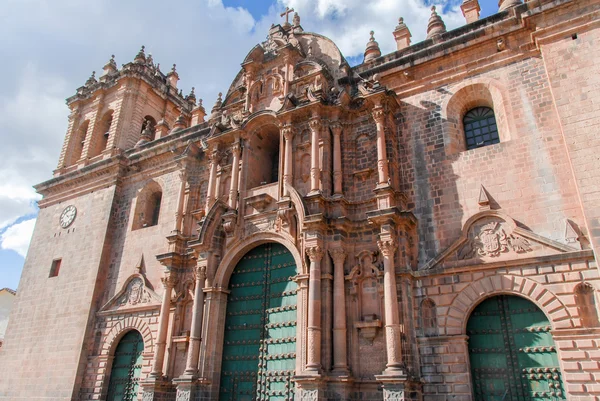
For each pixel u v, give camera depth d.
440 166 20.52
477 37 21.39
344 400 17.53
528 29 20.45
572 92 17.92
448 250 18.69
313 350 18.12
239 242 23.00
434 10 24.62
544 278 16.73
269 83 26.25
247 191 23.97
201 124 29.78
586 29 18.58
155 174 30.88
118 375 26.31
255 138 25.30
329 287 19.50
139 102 37.31
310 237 20.03
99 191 32.59
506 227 18.09
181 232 26.27
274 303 21.59
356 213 21.08
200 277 23.05
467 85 21.30
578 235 16.67
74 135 38.31
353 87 24.38
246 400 20.47
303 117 23.44
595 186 16.30
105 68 39.41
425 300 18.47
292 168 22.66
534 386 16.06
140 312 26.61
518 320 17.06
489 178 19.23
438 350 17.58
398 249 19.17
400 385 16.39
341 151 22.41
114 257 29.72
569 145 17.25
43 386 27.75
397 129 22.33
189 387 20.84
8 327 31.77
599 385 14.86
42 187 35.81
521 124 19.41
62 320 29.17
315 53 26.67
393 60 23.52
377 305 18.94
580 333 15.56
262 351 20.94
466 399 16.55
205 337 21.80
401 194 20.25
